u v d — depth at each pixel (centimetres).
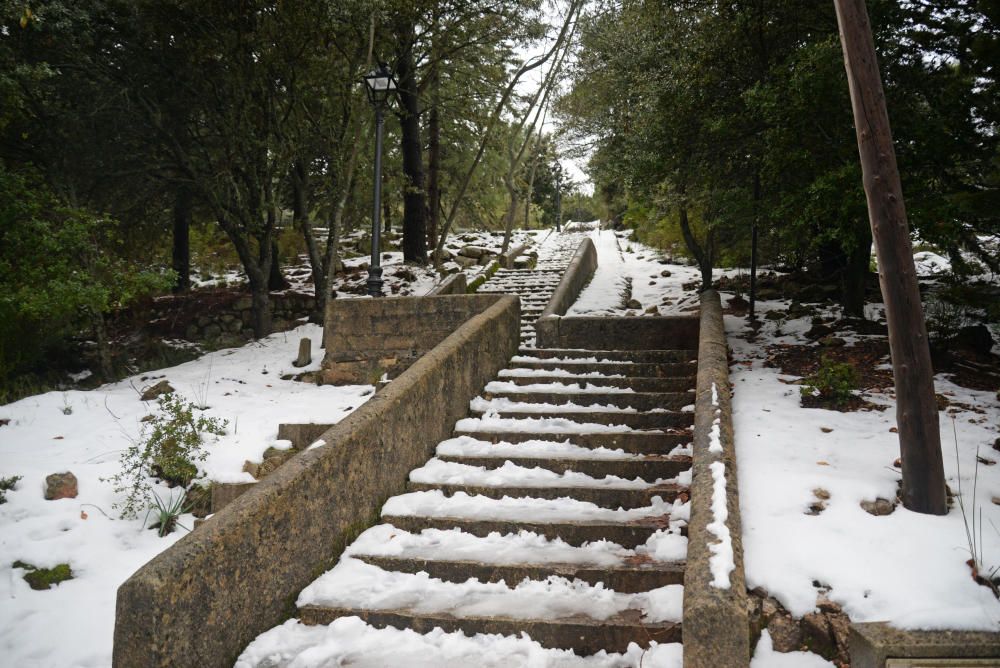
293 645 343
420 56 1548
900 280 399
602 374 736
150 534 591
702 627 280
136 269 1063
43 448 717
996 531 370
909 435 398
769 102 619
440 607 366
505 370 746
